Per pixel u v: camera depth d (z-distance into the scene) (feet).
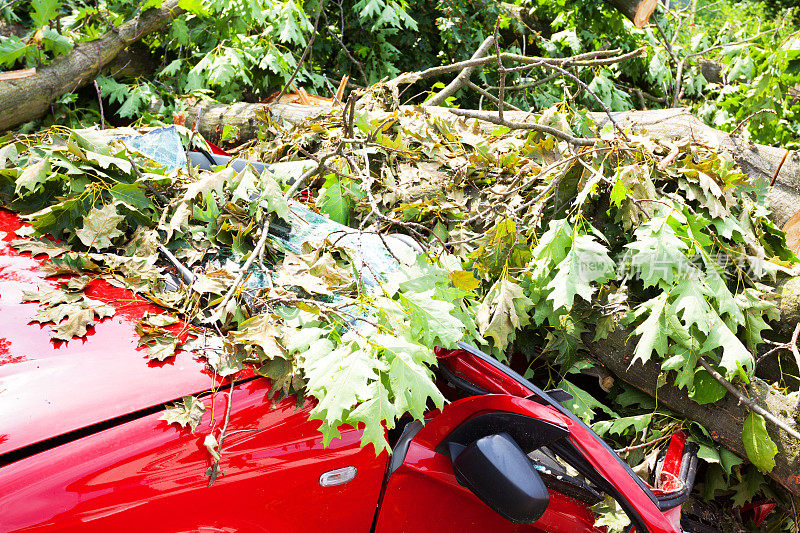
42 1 12.34
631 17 17.47
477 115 10.25
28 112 12.07
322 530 5.03
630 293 8.13
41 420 4.03
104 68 14.65
